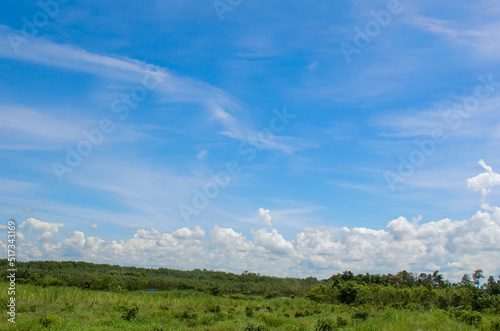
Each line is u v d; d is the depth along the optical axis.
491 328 18.95
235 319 22.78
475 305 33.88
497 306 32.53
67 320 17.14
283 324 20.66
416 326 18.72
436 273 59.47
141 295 34.06
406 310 28.25
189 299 35.19
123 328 17.28
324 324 19.30
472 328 19.00
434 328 18.28
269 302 39.47
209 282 69.75
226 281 76.06
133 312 20.77
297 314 28.06
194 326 20.02
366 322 19.44
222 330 18.86
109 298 28.52
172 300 32.25
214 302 34.00
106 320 18.77
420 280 60.00
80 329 15.81
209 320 21.98
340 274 62.53
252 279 83.19
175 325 19.67
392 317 20.31
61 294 26.34
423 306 33.03
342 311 31.88
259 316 24.84
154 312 22.64
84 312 21.56
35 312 20.22
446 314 22.39
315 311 30.62
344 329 18.44
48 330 15.38
